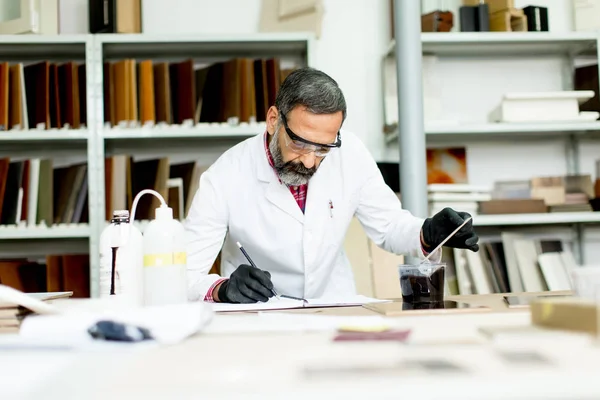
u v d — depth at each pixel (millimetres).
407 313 1056
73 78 2887
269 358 620
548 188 3137
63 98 2908
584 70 3225
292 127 1608
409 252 1770
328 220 1886
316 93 1580
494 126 2979
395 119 3188
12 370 591
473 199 2996
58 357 657
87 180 2904
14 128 2873
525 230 3332
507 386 472
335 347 676
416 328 828
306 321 957
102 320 743
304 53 3172
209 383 512
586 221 3150
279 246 1859
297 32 2938
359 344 688
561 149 3391
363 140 3299
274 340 756
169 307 873
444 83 3363
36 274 2918
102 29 2945
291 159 1671
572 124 2996
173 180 2938
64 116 2904
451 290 3070
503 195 3111
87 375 558
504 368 522
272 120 1762
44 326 774
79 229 2832
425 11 3195
